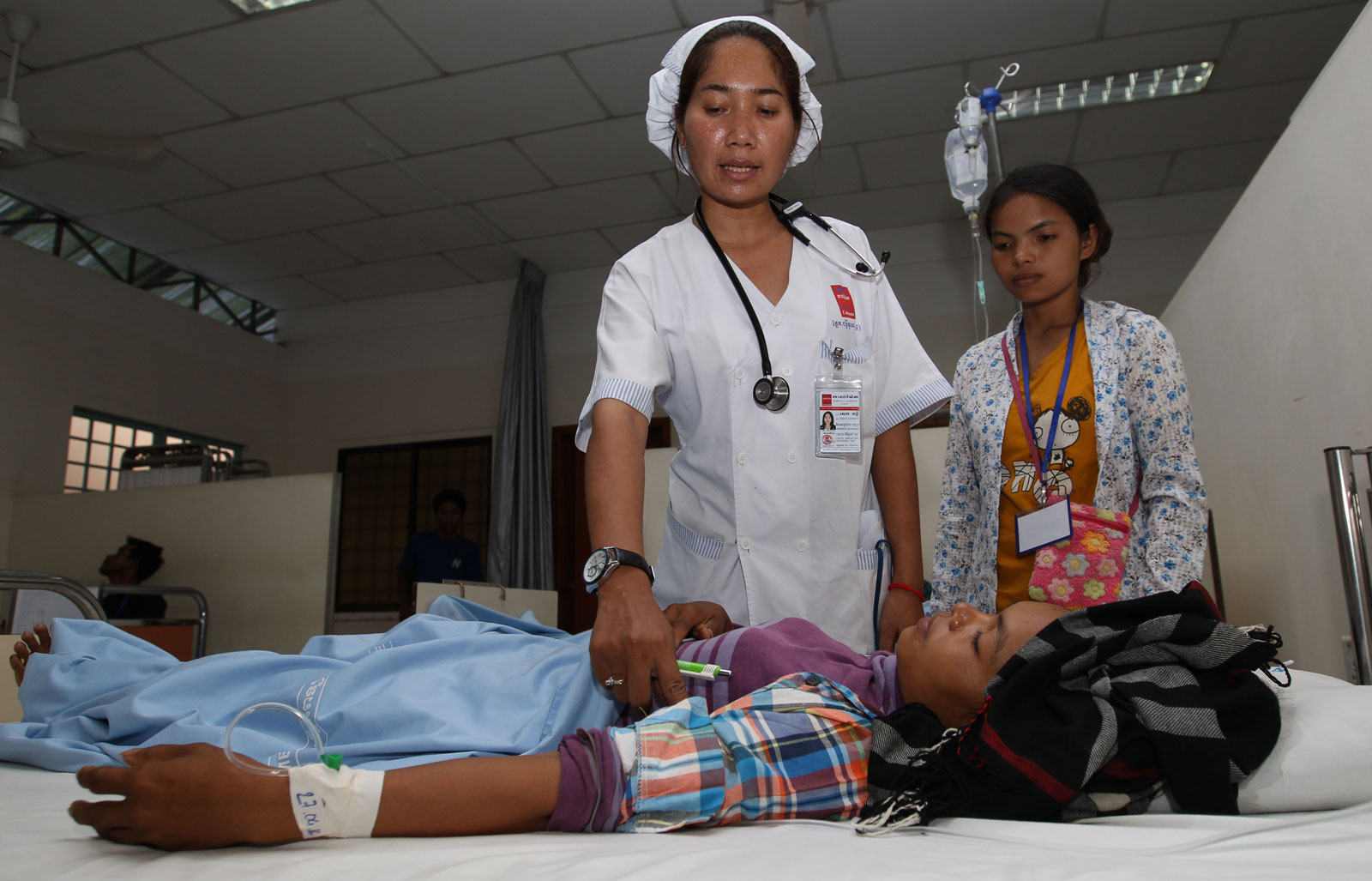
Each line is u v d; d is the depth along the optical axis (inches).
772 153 53.7
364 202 244.4
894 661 47.9
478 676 49.2
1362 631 65.5
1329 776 36.3
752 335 55.6
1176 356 63.5
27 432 233.8
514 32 178.5
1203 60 192.2
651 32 179.2
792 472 54.7
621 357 53.4
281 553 190.7
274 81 192.5
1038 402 68.0
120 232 258.7
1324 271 83.1
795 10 161.9
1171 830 33.0
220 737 47.6
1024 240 67.0
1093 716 37.2
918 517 60.6
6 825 36.5
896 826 34.9
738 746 38.0
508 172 231.5
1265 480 107.7
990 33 182.2
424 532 232.1
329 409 310.7
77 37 177.3
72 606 147.6
